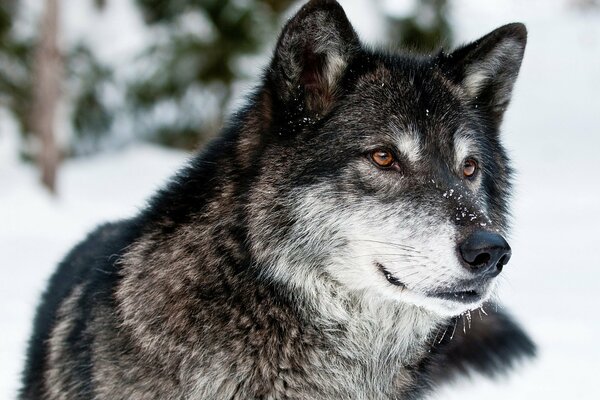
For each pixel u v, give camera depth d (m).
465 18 75.69
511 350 9.66
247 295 6.93
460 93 7.87
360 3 43.62
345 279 7.12
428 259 6.77
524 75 64.75
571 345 12.88
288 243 7.01
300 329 7.07
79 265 8.73
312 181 7.02
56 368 7.86
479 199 7.37
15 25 37.88
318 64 7.30
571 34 72.50
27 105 37.75
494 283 6.92
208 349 6.83
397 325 7.39
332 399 7.21
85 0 41.34
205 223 7.12
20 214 24.17
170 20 39.78
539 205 30.19
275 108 7.20
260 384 6.95
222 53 38.78
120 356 6.98
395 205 7.01
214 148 7.56
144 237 7.45
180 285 7.00
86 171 35.59
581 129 51.91
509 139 49.62
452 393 10.98
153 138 41.56
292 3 39.56
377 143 7.16
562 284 17.45
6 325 13.26
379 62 7.56
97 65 40.03
